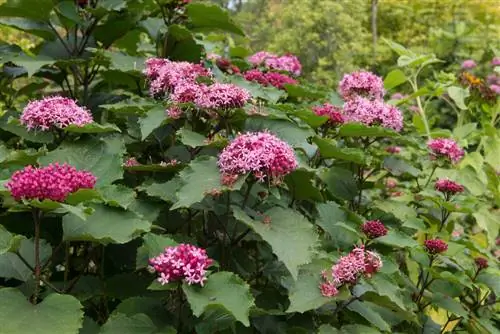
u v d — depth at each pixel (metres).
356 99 4.03
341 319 3.38
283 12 12.27
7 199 2.31
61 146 2.90
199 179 2.59
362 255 2.67
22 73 4.25
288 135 3.18
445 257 3.62
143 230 2.39
